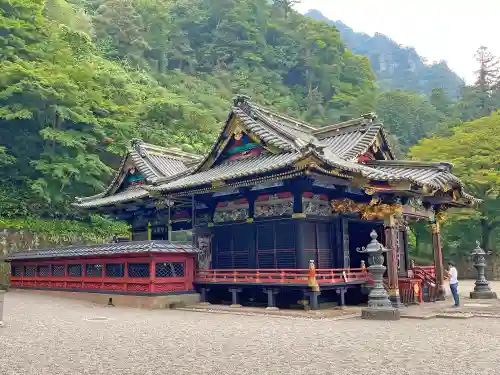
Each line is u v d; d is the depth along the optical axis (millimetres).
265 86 94688
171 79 82250
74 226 41125
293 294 21328
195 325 16109
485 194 48656
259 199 23078
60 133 40000
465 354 10734
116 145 45875
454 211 49031
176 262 23734
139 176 32406
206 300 23938
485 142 50531
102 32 79562
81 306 22984
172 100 58531
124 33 81125
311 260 20859
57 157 40375
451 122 91000
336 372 9094
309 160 18516
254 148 23578
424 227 51219
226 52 99438
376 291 17938
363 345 11930
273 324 16281
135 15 83750
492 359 10188
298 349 11461
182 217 29297
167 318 18312
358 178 20484
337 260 22438
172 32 98625
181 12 106688
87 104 43844
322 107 98438
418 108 108375
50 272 29453
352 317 18172
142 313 20234
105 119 45031
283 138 22234
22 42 42750
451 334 13680
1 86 39250
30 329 15250
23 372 9312
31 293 29750
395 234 21875
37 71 39312
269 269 20875
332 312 19000
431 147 55062
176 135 55781
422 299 23656
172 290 23156
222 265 24391
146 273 23016
